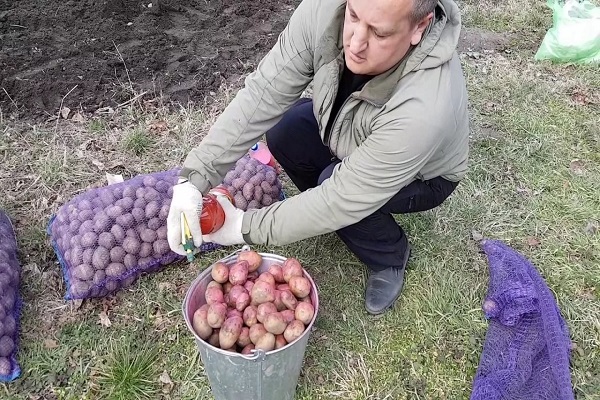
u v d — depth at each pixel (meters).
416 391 1.33
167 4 2.43
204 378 1.32
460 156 1.32
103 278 1.41
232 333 1.11
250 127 1.24
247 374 1.08
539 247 1.67
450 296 1.52
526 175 1.90
